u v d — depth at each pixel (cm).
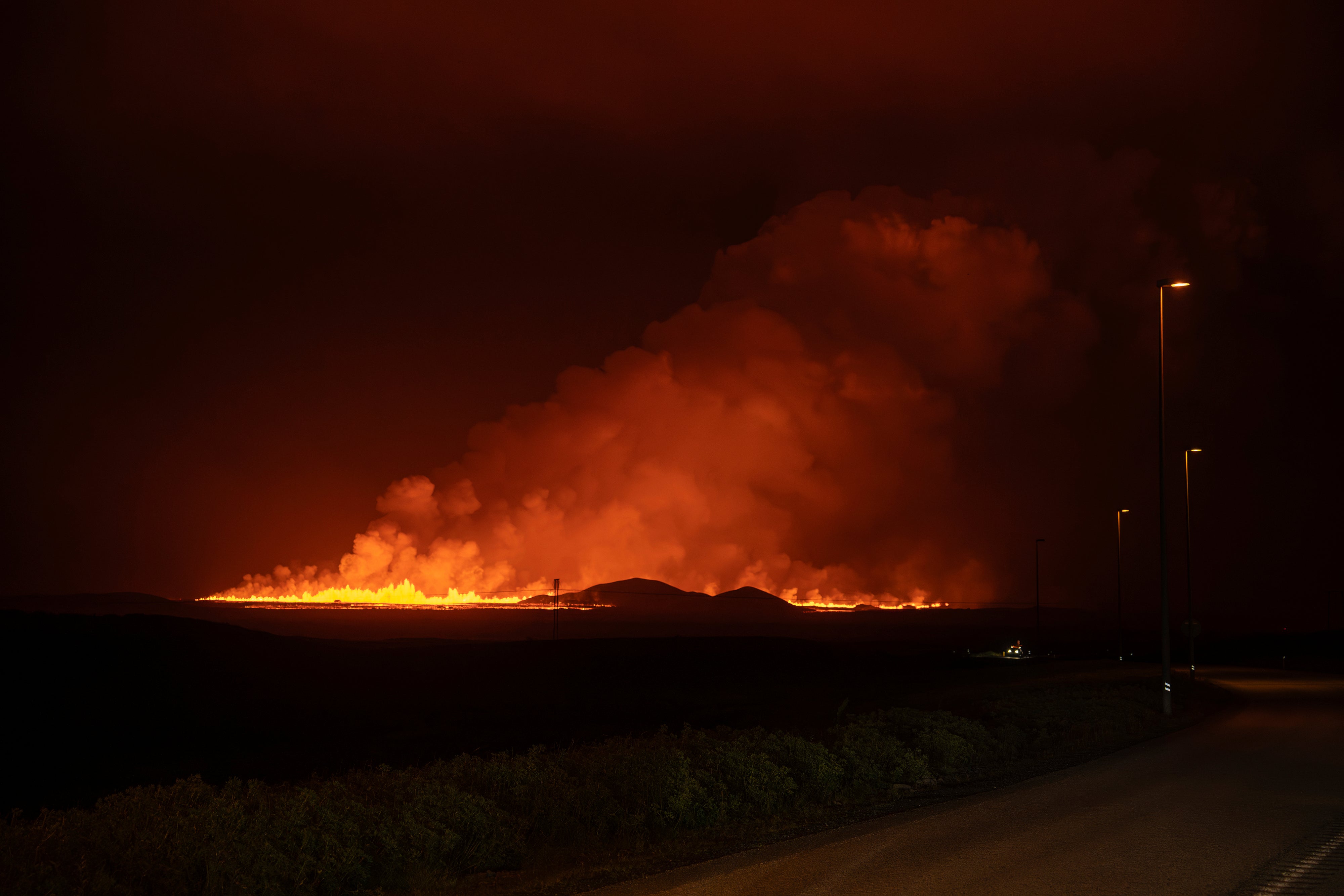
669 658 9606
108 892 979
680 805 1581
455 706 6278
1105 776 2072
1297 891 1055
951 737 2394
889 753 2166
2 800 2777
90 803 2711
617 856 1391
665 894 1087
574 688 7744
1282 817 1548
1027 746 2733
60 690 5947
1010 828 1462
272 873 1086
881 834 1432
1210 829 1439
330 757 3650
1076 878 1122
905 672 9469
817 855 1283
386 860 1223
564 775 1666
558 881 1233
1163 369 3862
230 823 1145
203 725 5244
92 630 7488
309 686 7088
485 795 1578
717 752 1900
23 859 980
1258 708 4050
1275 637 14325
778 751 2020
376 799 1434
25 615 7762
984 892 1059
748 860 1263
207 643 7738
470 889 1216
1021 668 8869
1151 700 4028
